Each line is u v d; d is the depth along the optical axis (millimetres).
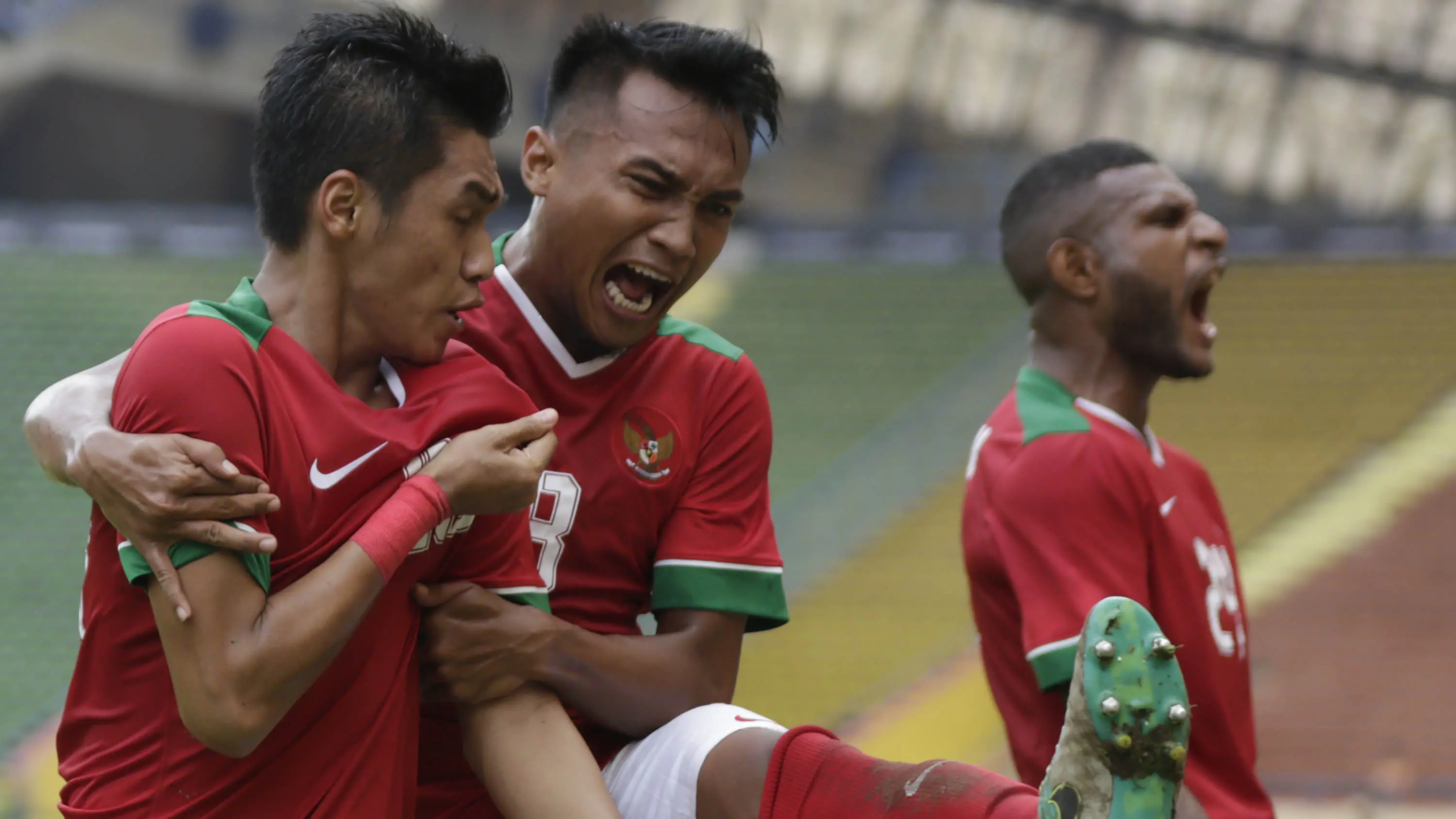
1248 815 4672
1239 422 20828
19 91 26734
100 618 3150
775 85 3908
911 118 27547
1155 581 4730
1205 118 27188
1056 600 4512
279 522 3092
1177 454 5133
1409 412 20484
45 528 19844
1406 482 19594
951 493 20172
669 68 3801
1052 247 5008
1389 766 16500
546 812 3471
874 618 18812
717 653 4035
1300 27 26781
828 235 24500
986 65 27578
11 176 27625
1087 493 4605
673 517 4129
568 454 4051
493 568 3617
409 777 3422
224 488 2900
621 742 4078
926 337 22688
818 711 17812
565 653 3639
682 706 3900
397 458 3229
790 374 22188
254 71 27031
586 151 3854
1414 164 26328
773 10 27281
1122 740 2871
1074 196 5012
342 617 2959
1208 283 4957
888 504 20141
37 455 3277
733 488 4199
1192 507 4945
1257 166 27000
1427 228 22844
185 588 2898
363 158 3158
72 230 24141
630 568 4125
